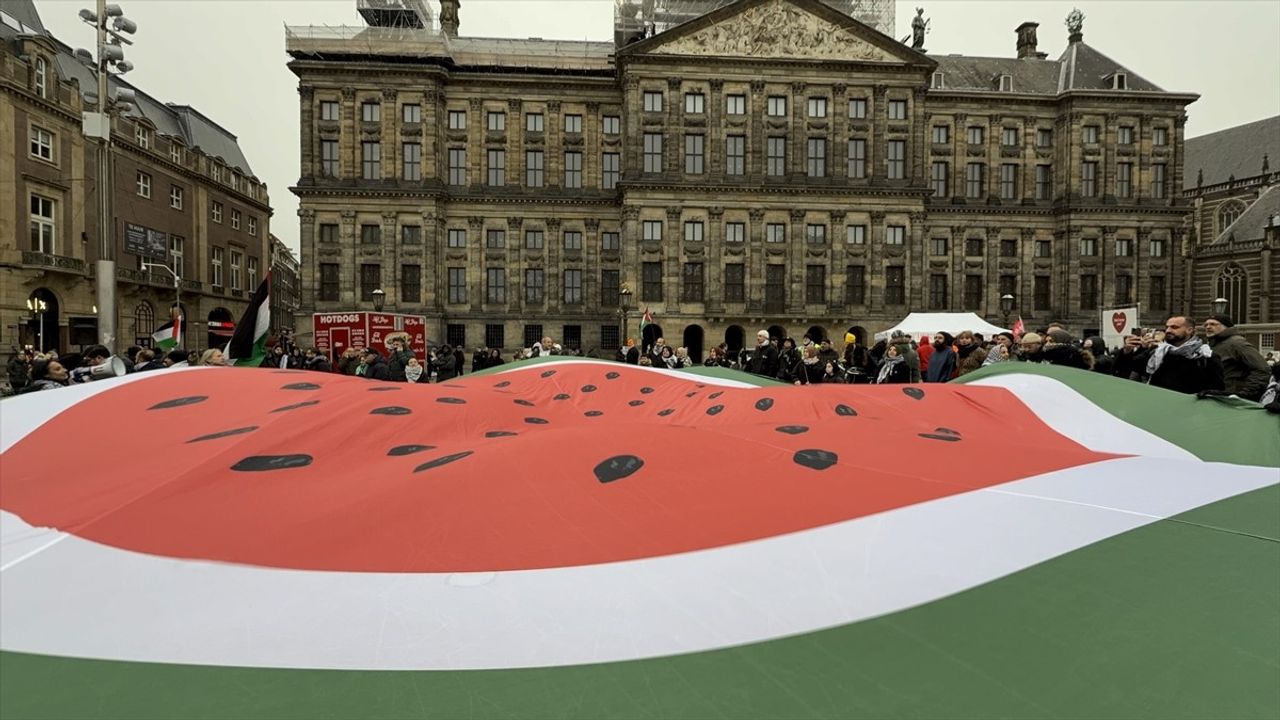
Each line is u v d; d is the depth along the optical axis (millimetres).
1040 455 4395
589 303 53562
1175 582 2512
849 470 3951
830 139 51250
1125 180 56875
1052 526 3066
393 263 50219
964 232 57000
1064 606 2369
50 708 1907
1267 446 5277
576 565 2787
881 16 57969
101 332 17703
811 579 2635
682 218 50469
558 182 53344
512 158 52781
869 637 2234
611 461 3967
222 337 66312
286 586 2605
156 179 55750
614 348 53750
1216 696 1893
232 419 4715
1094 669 2021
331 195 49688
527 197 52531
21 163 42188
